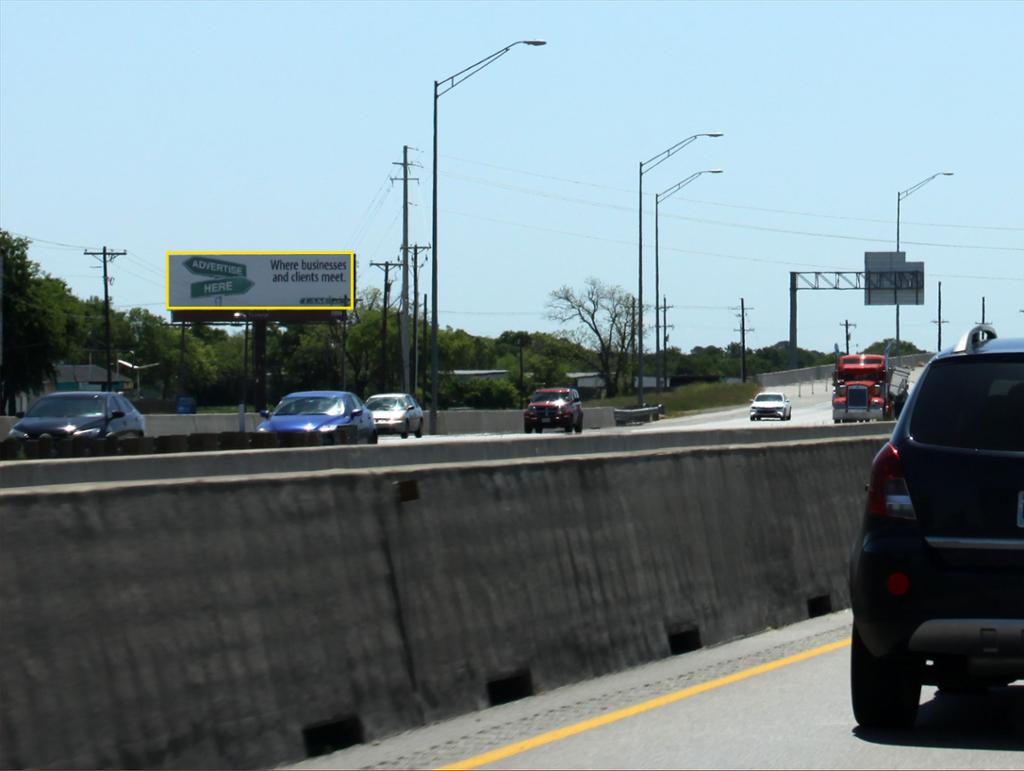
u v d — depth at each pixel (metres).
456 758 14.15
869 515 14.45
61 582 12.08
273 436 62.19
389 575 15.77
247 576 13.96
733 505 23.09
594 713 16.38
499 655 17.12
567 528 18.91
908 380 157.88
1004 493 13.82
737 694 17.58
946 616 13.83
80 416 62.19
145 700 12.59
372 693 15.11
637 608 19.94
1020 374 14.28
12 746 11.38
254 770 13.47
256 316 179.25
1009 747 14.59
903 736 15.13
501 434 129.25
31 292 174.62
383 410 100.12
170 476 43.09
